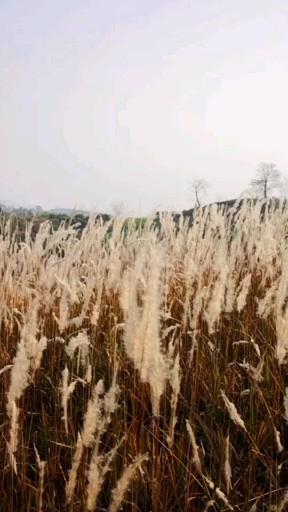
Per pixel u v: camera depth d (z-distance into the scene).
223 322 3.74
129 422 2.76
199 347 3.38
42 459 2.63
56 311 3.86
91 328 3.79
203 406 3.00
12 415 1.97
